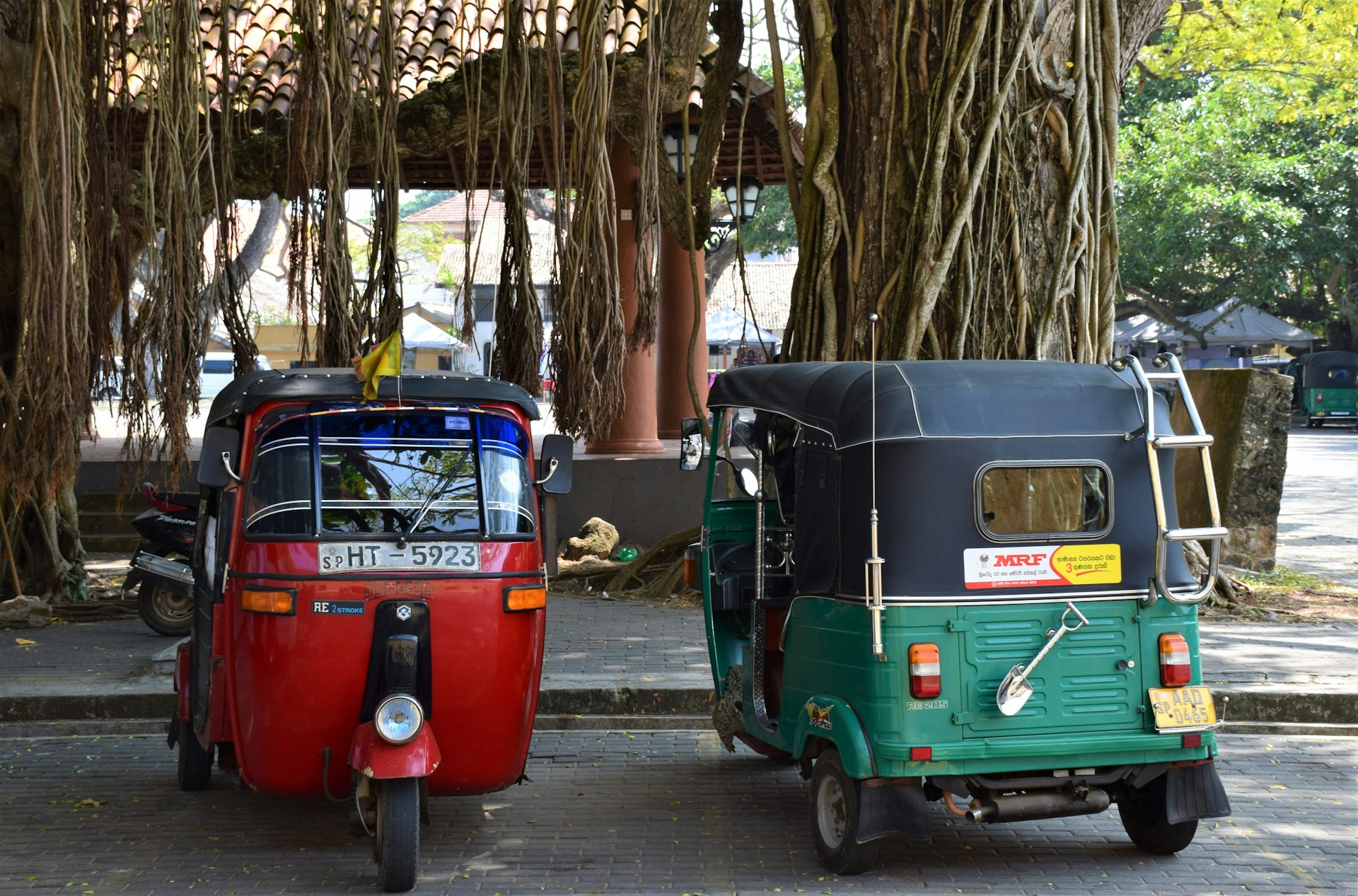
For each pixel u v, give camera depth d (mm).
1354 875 5312
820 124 9664
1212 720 5273
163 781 6855
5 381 8164
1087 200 9203
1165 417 5477
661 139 11125
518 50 9016
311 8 8320
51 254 7227
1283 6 19641
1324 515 18188
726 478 7309
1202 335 42594
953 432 5141
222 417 6148
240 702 5344
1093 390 5375
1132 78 23953
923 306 8883
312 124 8398
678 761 7336
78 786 6766
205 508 6297
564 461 5891
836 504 5352
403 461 5512
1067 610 5164
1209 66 21656
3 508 11188
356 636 5203
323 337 8703
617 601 11859
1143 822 5609
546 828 6035
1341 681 8242
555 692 8305
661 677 8617
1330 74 21484
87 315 7414
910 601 5051
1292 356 49469
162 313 7965
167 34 8266
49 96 7195
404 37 14203
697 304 10703
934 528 5090
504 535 5492
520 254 9195
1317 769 6969
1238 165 38250
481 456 5598
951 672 5055
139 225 10883
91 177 7996
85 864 5473
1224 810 5340
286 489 5395
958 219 8852
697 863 5504
